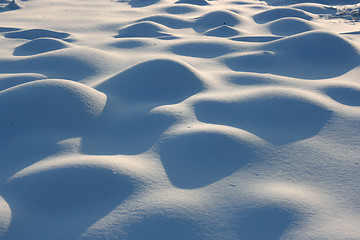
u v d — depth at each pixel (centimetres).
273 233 386
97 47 1184
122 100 758
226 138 567
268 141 584
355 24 1555
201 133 579
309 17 1666
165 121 641
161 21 1529
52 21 1652
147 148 571
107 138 619
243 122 648
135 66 847
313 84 820
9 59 1021
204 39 1212
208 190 466
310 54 1019
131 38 1258
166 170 513
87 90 725
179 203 436
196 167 519
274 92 723
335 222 397
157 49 1136
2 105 650
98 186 463
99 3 2220
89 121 664
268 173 498
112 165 492
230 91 788
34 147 575
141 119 660
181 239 385
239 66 988
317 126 630
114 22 1598
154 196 452
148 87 781
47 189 462
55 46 1162
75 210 436
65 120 646
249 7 1981
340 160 527
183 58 1052
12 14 1850
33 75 866
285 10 1691
